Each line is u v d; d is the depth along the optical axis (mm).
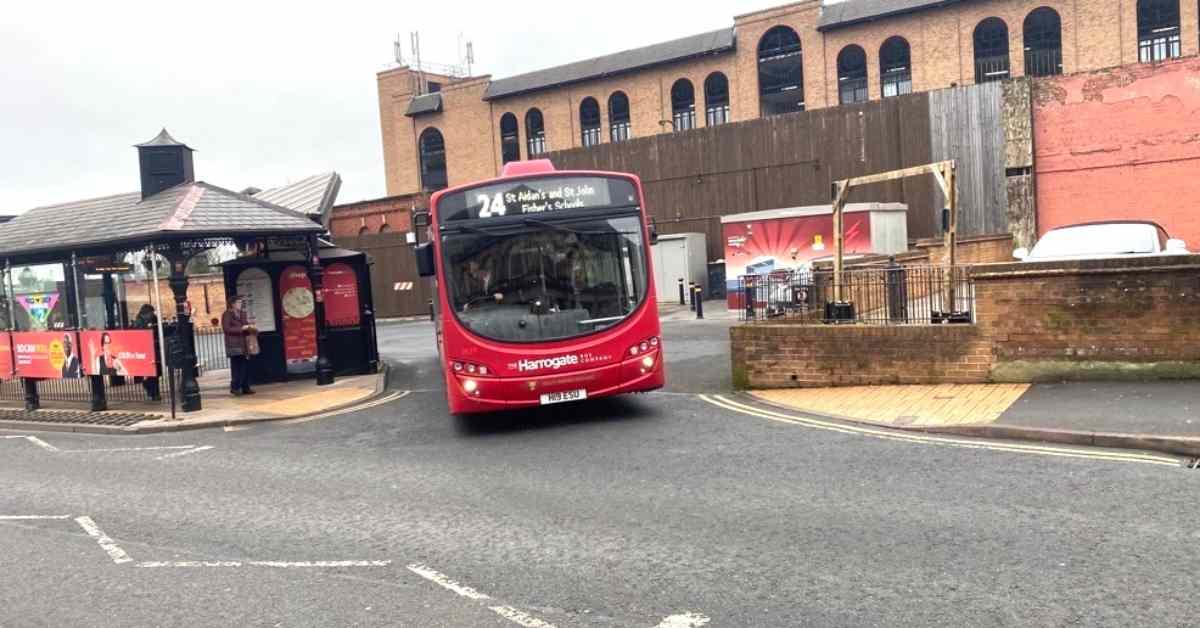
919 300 10992
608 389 9812
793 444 8227
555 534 5887
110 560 5996
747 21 45438
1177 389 8617
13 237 17109
